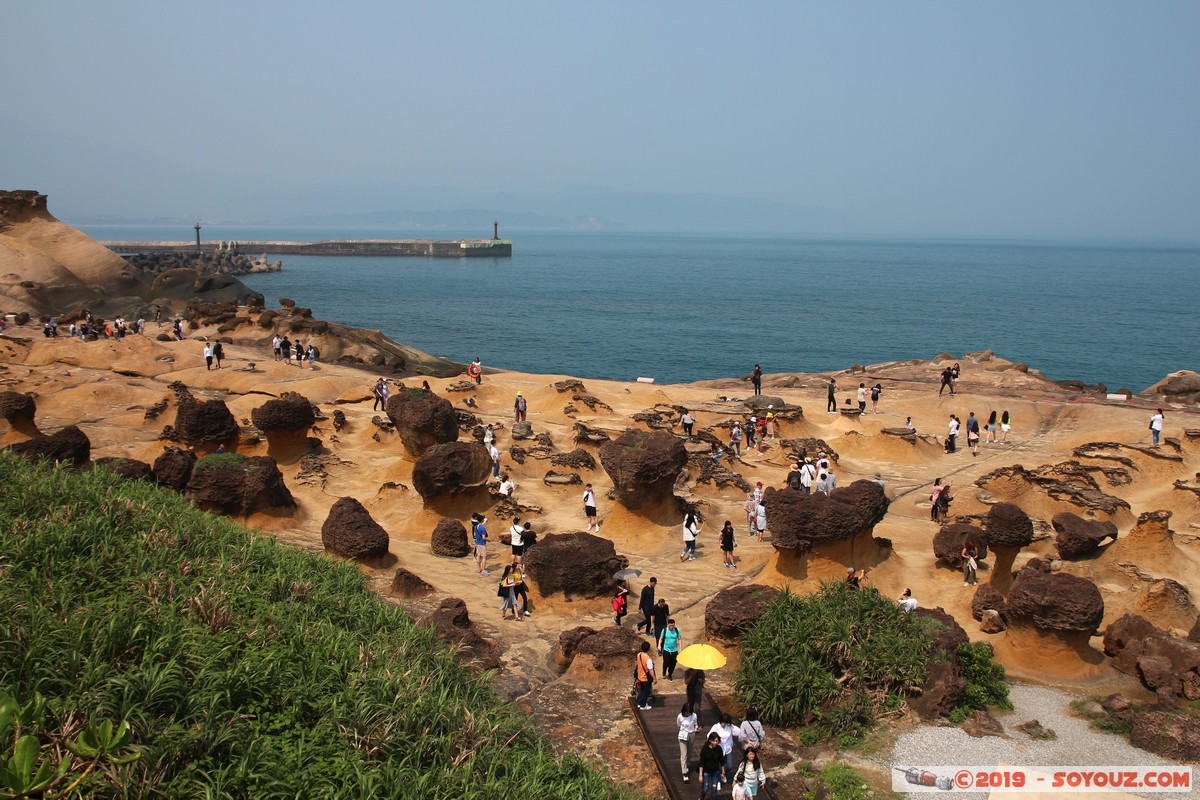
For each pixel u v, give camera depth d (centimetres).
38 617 1199
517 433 3847
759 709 1727
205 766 1054
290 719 1210
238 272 19612
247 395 4478
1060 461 3756
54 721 1011
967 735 1647
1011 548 2323
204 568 1606
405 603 2220
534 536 2544
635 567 2634
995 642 2055
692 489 3341
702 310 14262
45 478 1881
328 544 2489
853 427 4328
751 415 4194
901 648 1777
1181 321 13350
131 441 3778
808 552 2372
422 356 7500
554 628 2164
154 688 1110
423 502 2952
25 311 7819
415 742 1254
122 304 8925
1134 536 2597
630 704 1780
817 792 1475
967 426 4091
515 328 11762
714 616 1992
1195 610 2238
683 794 1467
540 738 1520
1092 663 1923
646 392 4809
